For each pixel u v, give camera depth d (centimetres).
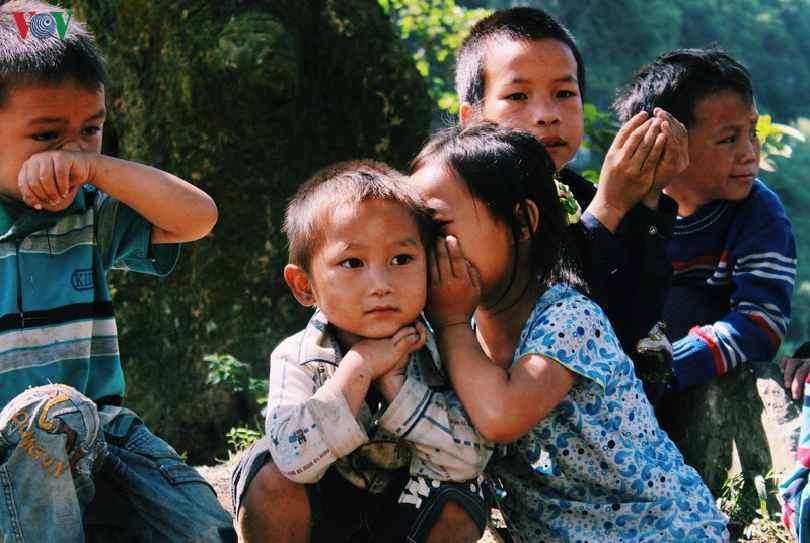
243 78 529
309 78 568
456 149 255
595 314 253
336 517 248
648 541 248
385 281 232
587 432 250
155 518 249
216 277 547
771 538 330
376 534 243
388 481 248
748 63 3938
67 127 253
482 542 311
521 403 235
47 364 254
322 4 580
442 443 234
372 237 232
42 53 247
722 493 354
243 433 487
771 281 368
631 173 296
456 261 246
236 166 550
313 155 567
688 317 382
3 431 223
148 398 534
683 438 376
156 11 555
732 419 360
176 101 548
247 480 243
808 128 3384
